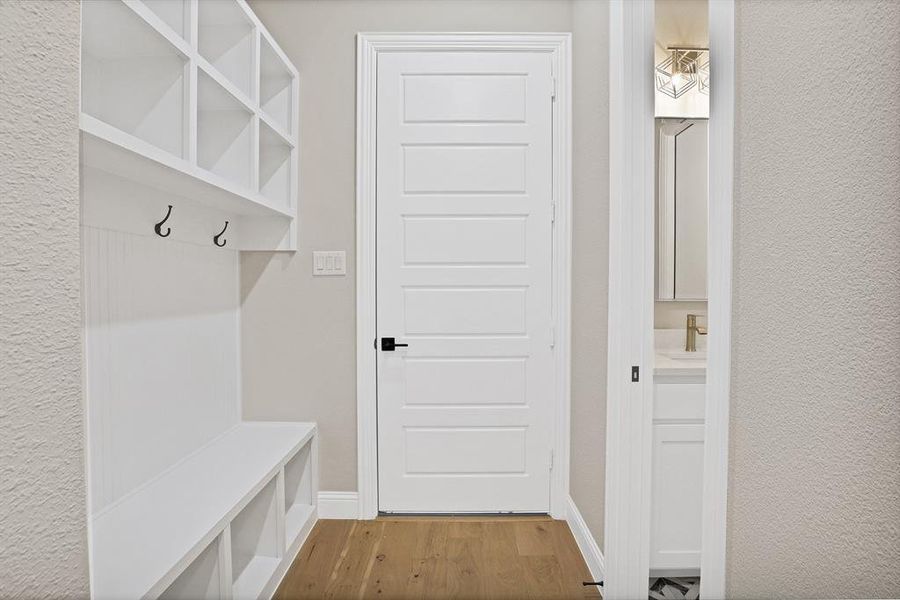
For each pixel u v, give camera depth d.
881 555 0.66
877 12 0.66
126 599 1.21
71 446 0.67
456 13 2.64
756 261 0.96
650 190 1.80
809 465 0.81
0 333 0.58
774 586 0.90
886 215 0.65
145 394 1.86
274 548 2.12
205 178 1.71
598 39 2.12
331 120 2.63
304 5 2.63
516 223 2.64
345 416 2.66
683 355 2.43
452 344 2.66
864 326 0.69
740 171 1.01
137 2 1.34
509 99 2.64
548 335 2.65
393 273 2.65
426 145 2.64
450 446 2.68
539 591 2.02
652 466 1.97
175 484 1.88
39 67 0.64
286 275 2.65
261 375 2.66
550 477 2.68
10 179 0.59
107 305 1.65
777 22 0.89
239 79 2.15
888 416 0.65
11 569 0.59
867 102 0.68
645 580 1.83
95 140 1.19
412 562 2.23
